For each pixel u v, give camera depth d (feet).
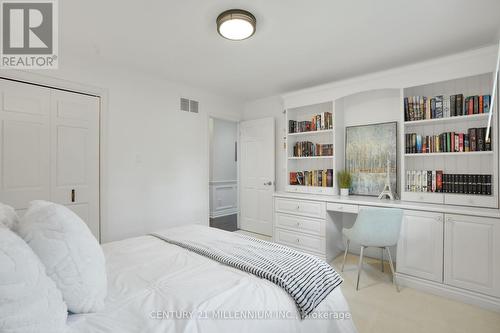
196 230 7.43
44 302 2.52
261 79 11.53
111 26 7.14
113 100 9.97
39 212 3.26
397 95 10.36
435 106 8.79
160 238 6.70
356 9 6.31
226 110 14.52
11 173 7.87
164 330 2.97
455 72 8.07
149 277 4.29
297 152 12.70
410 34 7.47
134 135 10.57
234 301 3.62
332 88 10.91
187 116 12.50
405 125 9.56
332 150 11.50
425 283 7.96
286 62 9.59
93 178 9.48
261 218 14.42
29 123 8.18
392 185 10.38
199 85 12.42
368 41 7.95
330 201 10.12
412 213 8.21
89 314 3.20
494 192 7.55
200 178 13.01
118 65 9.91
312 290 4.30
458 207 7.80
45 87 8.48
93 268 3.27
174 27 7.20
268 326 3.52
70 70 8.92
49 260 2.97
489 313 6.75
